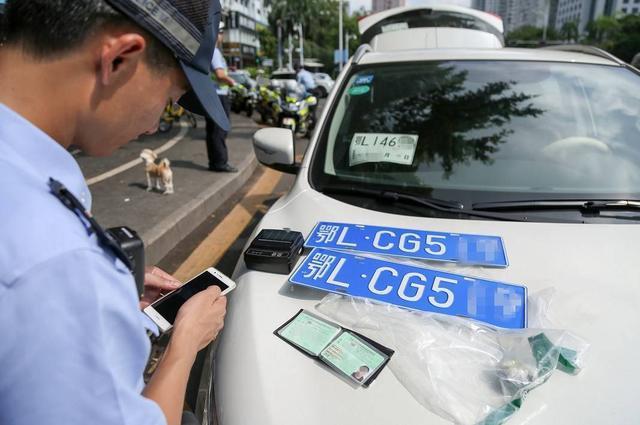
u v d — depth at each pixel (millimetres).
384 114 2158
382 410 1027
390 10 3709
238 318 1327
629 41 45062
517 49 2465
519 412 1015
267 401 1057
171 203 4316
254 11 71875
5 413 604
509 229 1611
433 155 1959
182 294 1328
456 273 1433
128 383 696
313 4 51406
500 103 2121
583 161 1876
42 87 709
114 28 704
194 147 7203
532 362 1098
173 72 824
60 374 601
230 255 3650
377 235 1612
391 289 1373
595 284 1360
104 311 639
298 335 1228
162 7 731
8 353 586
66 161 729
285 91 9602
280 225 1763
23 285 584
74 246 627
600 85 2176
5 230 599
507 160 1903
